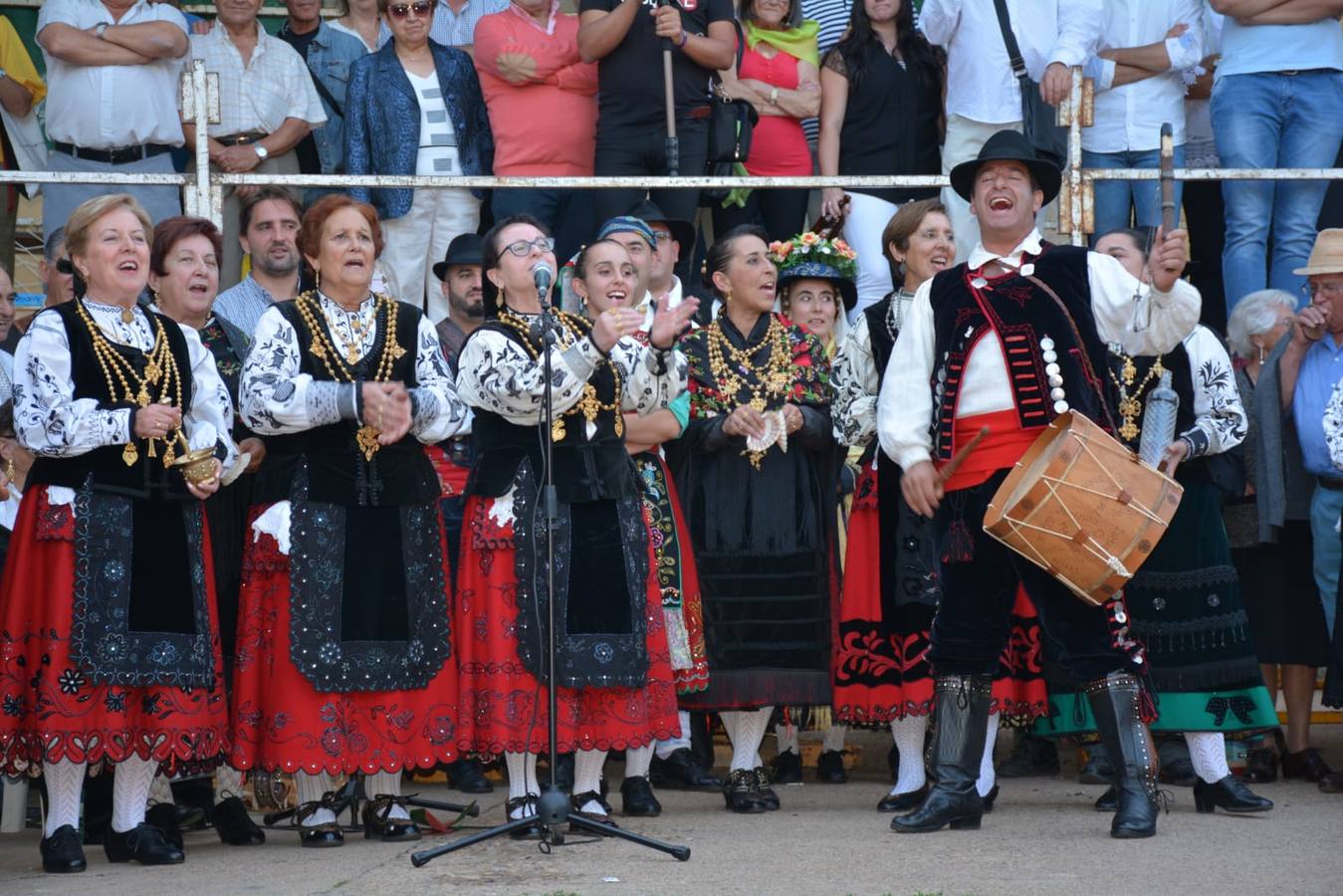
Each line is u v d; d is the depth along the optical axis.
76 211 5.82
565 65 8.94
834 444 6.96
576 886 4.83
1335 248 7.47
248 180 7.63
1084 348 5.67
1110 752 5.74
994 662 5.86
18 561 5.59
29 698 5.53
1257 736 7.54
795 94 9.13
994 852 5.36
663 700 6.08
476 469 5.97
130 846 5.62
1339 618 7.22
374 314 6.05
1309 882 4.78
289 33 9.71
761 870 5.07
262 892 4.86
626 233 6.98
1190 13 9.05
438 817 6.51
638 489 6.08
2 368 7.05
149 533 5.66
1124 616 5.79
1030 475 5.46
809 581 6.79
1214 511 6.64
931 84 9.13
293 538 5.73
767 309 7.04
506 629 5.81
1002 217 5.79
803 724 7.90
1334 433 7.19
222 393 6.03
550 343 5.47
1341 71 8.78
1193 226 9.58
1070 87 8.08
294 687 5.69
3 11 10.43
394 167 8.74
